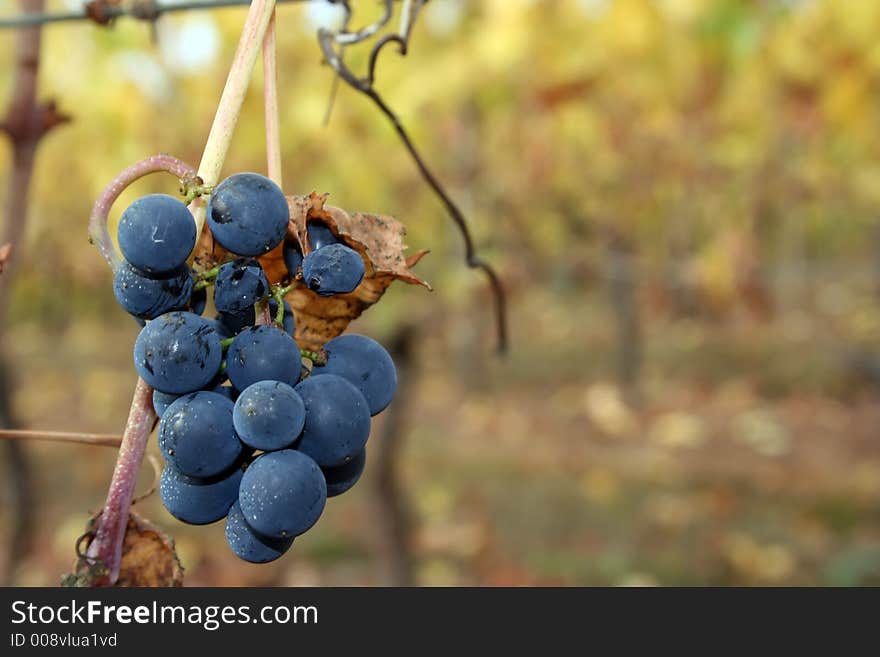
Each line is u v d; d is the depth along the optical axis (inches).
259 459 40.8
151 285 40.4
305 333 47.0
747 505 327.9
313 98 178.2
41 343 710.5
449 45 193.5
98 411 519.2
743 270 236.4
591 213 266.1
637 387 492.4
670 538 298.8
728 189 243.1
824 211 301.7
